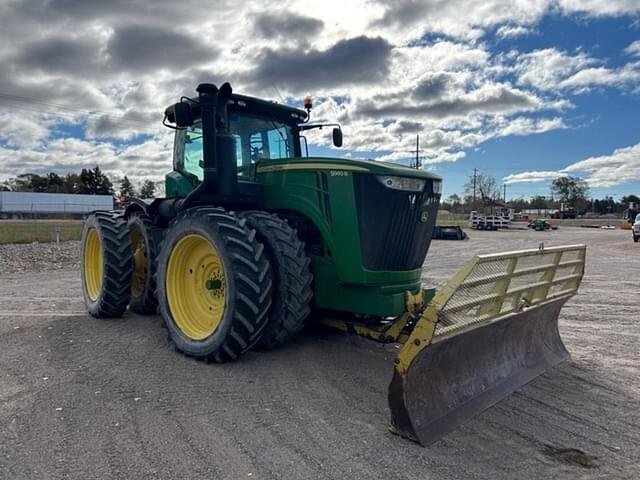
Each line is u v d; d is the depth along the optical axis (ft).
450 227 92.43
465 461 9.44
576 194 318.65
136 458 9.27
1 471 8.73
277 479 8.66
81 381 13.12
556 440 10.41
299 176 15.76
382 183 14.10
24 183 294.25
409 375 10.21
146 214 20.52
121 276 20.04
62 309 22.85
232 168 16.33
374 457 9.48
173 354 15.58
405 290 14.65
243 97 17.30
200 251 15.96
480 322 11.49
